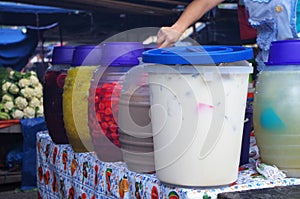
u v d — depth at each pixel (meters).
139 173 1.42
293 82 1.25
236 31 5.71
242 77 1.19
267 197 1.08
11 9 6.49
